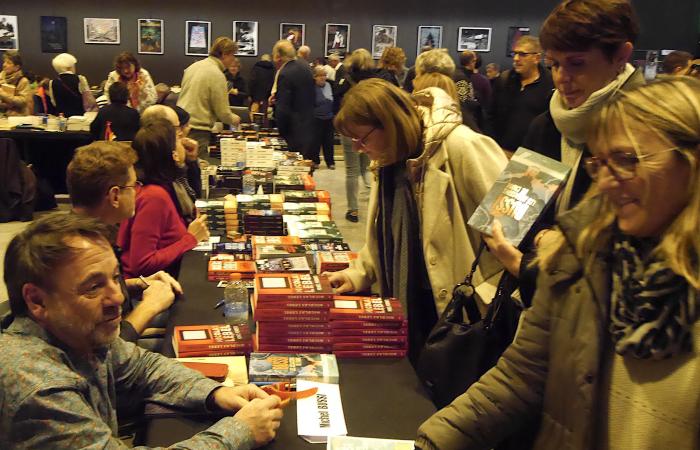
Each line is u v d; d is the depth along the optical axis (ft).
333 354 6.78
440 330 6.37
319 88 33.22
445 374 6.22
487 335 6.15
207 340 6.75
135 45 43.91
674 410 3.41
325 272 8.85
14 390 4.45
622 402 3.67
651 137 3.29
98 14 43.09
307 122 27.40
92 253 4.71
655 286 3.35
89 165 8.11
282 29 45.03
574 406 3.94
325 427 5.44
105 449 4.52
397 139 7.02
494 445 4.61
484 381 4.57
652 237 3.48
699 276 3.21
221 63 21.49
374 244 8.14
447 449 4.53
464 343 6.18
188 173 15.10
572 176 6.10
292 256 9.45
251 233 11.32
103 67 43.83
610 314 3.69
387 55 23.39
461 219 7.24
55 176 25.80
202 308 7.97
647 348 3.39
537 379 4.33
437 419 4.64
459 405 4.60
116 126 21.72
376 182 8.03
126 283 8.89
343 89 31.65
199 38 44.39
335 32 45.37
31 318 4.78
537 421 4.42
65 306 4.68
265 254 9.50
